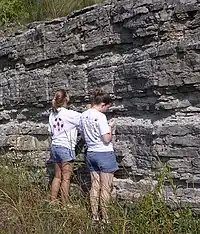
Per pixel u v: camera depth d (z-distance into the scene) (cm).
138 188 670
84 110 781
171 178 615
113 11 708
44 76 854
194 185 612
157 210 601
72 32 789
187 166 617
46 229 622
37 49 864
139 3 663
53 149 764
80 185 748
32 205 684
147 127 662
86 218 628
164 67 638
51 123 773
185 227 592
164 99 647
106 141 682
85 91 773
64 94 768
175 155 627
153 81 650
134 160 686
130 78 688
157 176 650
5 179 762
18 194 720
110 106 726
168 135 633
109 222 614
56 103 766
